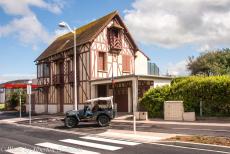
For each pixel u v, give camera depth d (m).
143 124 18.78
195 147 11.02
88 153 10.53
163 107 21.72
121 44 31.69
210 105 19.72
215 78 19.81
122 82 27.00
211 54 46.91
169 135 13.67
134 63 33.09
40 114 34.38
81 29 35.84
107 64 30.38
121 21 31.67
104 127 18.53
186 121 19.34
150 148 11.11
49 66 36.31
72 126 19.16
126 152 10.50
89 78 29.02
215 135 13.00
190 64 47.91
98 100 19.55
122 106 27.22
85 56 29.72
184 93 20.84
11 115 34.81
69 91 32.06
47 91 36.78
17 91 47.28
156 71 37.50
